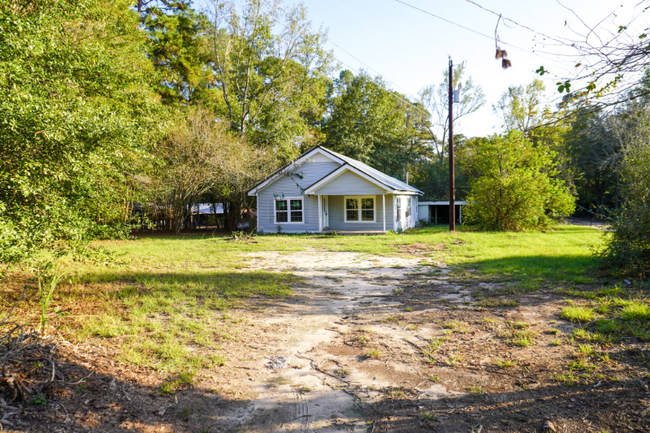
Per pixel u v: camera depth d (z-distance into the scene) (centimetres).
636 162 841
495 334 510
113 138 584
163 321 584
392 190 2098
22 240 470
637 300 584
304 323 590
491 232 2044
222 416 336
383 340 511
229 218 2653
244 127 3039
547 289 729
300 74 3162
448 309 639
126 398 345
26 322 524
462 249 1383
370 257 1294
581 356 421
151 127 785
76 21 904
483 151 2253
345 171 2147
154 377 395
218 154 2205
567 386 362
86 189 579
